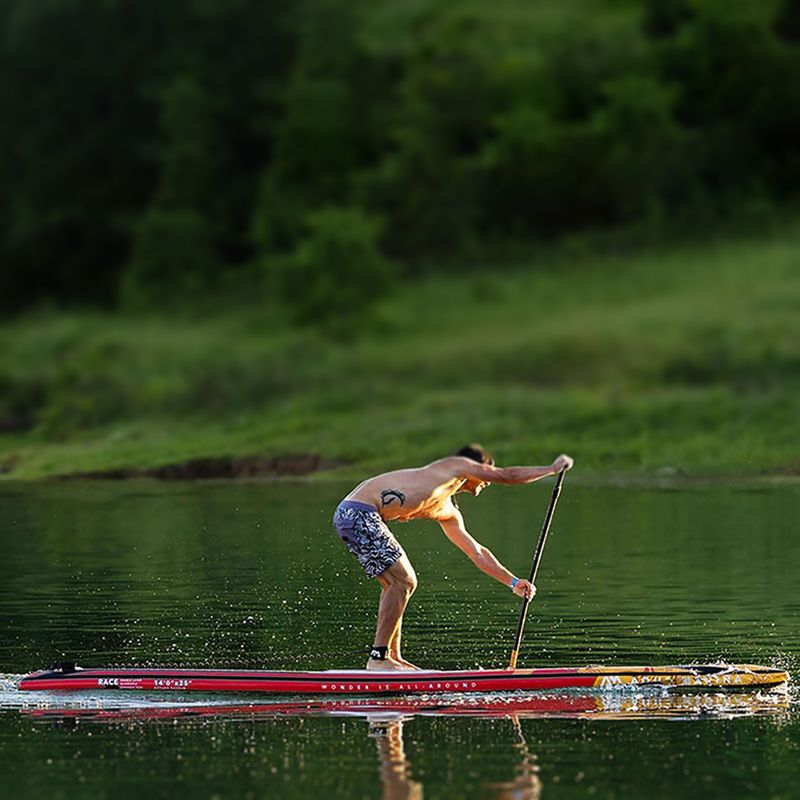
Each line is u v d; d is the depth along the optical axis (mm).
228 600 52625
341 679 39344
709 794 30453
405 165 194750
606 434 102875
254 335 166000
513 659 40250
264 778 31812
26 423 131750
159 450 106688
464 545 41406
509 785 31172
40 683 39938
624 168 189125
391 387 128250
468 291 168875
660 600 51344
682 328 136500
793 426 101125
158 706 38312
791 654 43125
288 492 86625
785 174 192250
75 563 60719
